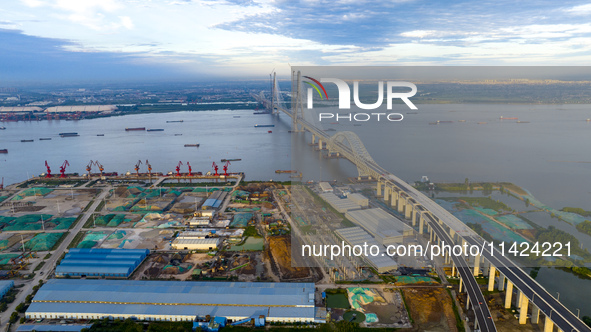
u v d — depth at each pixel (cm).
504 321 8162
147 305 8588
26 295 9519
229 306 8594
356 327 8088
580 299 8925
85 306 8575
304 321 8269
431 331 7931
